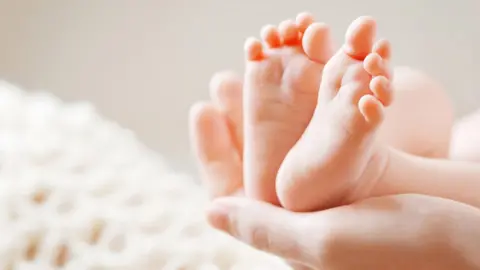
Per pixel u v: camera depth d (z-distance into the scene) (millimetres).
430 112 519
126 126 895
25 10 895
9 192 543
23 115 628
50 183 557
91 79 897
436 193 456
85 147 609
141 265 521
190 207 582
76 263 515
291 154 442
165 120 888
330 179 432
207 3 864
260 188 463
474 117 611
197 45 874
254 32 856
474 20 802
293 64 441
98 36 891
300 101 443
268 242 459
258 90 448
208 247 546
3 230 521
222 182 500
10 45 902
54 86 901
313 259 443
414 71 536
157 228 554
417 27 815
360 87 412
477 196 458
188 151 875
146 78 888
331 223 433
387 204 431
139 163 618
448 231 416
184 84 880
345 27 826
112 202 562
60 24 894
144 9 879
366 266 429
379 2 818
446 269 417
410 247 420
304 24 442
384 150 452
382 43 414
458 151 559
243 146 503
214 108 510
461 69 812
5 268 507
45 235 526
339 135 420
